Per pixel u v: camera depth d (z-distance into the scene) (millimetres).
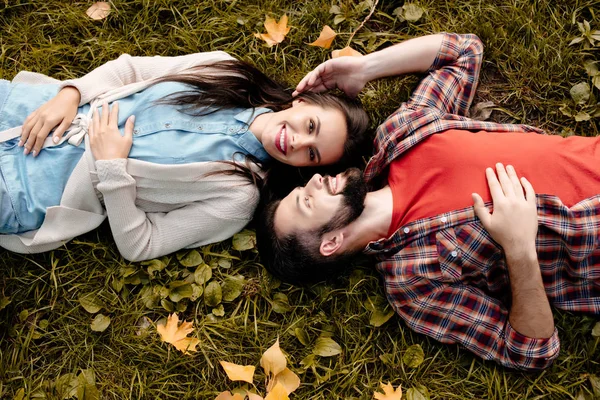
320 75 1984
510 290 1801
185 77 1956
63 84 1920
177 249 1946
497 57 2125
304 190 1788
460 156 1776
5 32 2176
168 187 1896
